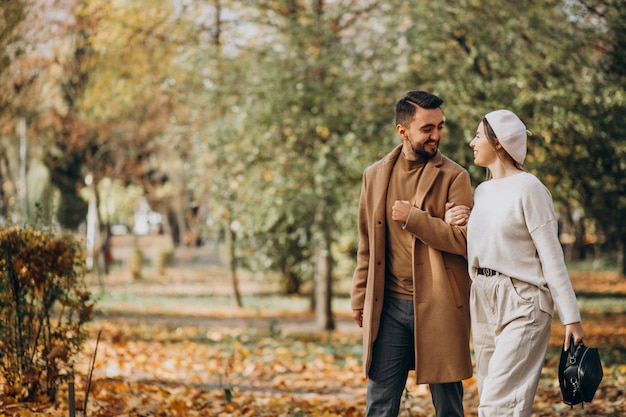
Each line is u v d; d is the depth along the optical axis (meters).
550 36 12.74
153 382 8.34
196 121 16.02
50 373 6.10
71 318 6.32
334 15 14.95
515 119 4.24
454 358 4.50
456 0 12.64
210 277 37.06
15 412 5.47
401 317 4.63
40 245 5.98
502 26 12.65
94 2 18.00
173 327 16.47
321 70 14.28
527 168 12.68
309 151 14.75
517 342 4.05
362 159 13.45
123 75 18.11
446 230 4.40
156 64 17.59
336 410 7.25
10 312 5.97
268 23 16.41
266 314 23.03
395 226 4.62
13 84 20.06
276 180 14.87
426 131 4.50
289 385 9.30
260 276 35.66
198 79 15.58
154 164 29.66
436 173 4.55
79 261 6.32
